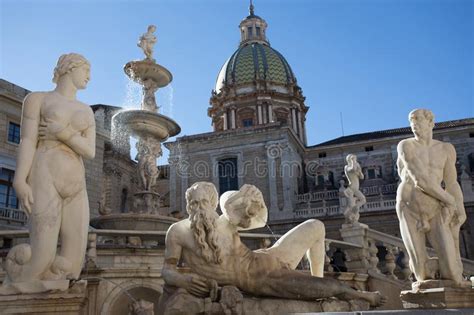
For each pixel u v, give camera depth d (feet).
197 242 12.50
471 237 115.55
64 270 15.29
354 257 34.14
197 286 11.78
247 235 30.09
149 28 46.88
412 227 20.70
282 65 206.39
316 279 12.17
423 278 20.44
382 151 155.33
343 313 9.59
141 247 28.32
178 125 43.29
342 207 132.46
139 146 42.57
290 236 14.07
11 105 104.06
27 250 14.89
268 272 12.44
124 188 138.82
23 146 15.79
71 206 16.02
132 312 22.45
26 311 13.80
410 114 21.20
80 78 17.12
